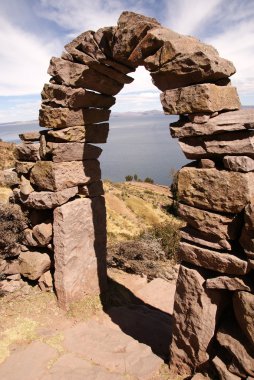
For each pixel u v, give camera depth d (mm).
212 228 4672
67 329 6766
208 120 4527
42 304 7539
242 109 4590
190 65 4508
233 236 4547
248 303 4402
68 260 7344
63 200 7164
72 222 7344
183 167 4973
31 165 7488
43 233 7508
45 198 7172
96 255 8141
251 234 4277
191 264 5145
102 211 8211
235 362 4641
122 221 35312
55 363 5672
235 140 4383
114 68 6527
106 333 6613
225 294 5023
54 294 7770
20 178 7863
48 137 7207
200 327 4957
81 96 6797
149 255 12422
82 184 7711
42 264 7777
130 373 5426
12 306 7398
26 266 7859
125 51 5527
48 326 6918
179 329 5273
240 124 4227
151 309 8312
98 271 8242
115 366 5594
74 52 6426
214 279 4699
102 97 7344
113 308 7883
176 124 4922
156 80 5113
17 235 7977
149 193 60000
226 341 4750
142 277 10102
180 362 5367
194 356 5129
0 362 5723
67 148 7086
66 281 7352
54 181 6984
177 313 5281
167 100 4852
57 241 7316
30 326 6805
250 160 4312
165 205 48812
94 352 5953
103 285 8430
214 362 4879
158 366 5625
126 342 6285
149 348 6117
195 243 4996
